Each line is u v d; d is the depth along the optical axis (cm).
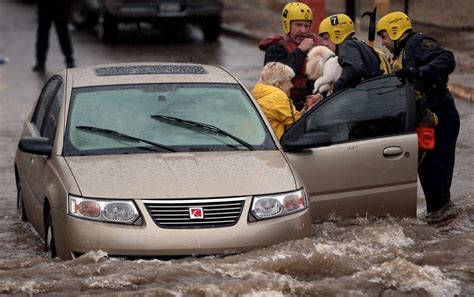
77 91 2158
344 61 2273
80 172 1942
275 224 1891
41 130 2312
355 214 2198
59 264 1858
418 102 2303
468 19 5600
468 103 4016
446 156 2392
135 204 1864
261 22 6625
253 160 2005
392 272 1827
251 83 4619
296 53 2581
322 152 2166
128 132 2062
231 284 1734
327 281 1794
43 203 2064
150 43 6181
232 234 1859
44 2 5284
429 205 2428
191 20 6072
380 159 2205
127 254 1841
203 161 1981
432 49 2347
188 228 1855
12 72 5281
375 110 2230
